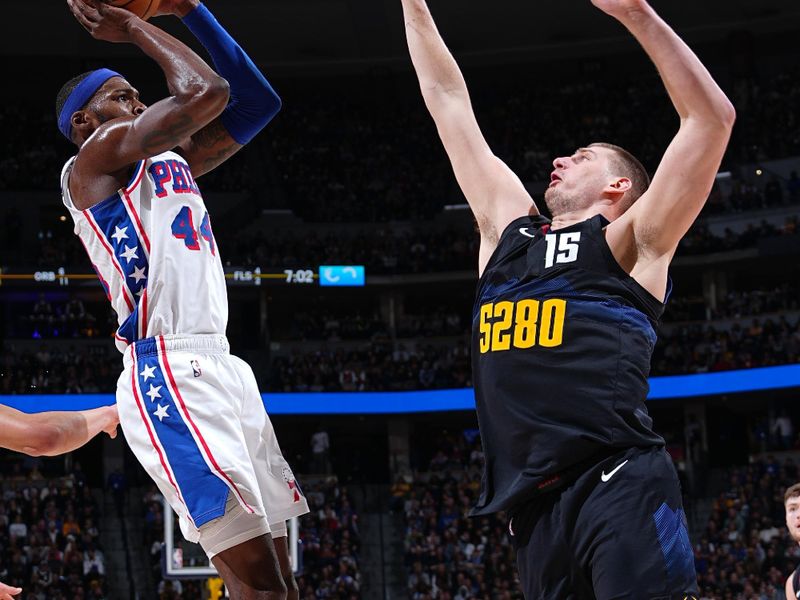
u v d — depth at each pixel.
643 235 3.21
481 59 39.00
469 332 33.22
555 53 38.69
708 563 24.06
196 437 3.58
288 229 35.22
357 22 36.28
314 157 37.31
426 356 32.16
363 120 38.44
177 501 3.64
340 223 35.47
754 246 30.80
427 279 33.12
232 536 3.58
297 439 32.94
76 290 31.56
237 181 35.19
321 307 34.94
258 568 3.59
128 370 3.67
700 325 31.67
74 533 24.83
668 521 3.01
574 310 3.19
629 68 38.50
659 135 36.19
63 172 3.83
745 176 34.00
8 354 29.75
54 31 35.69
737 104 35.69
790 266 32.12
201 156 4.16
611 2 3.10
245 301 34.19
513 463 3.20
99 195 3.69
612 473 3.06
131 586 24.52
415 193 36.09
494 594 23.80
